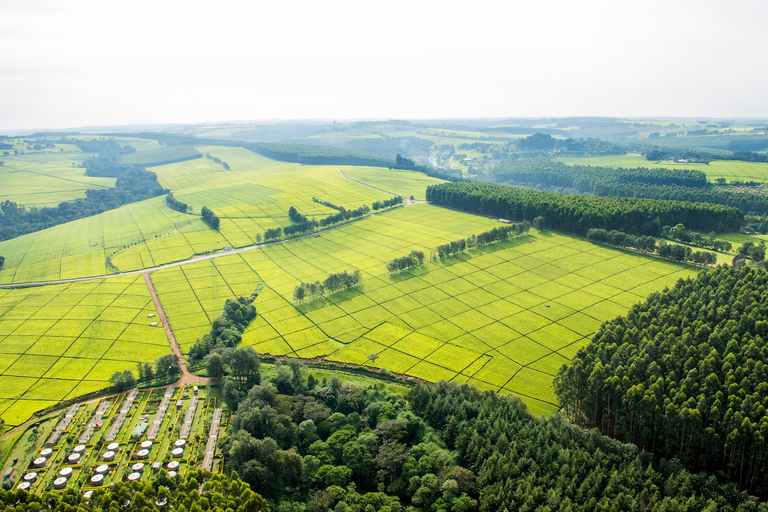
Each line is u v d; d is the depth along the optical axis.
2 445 115.81
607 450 101.94
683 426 100.94
